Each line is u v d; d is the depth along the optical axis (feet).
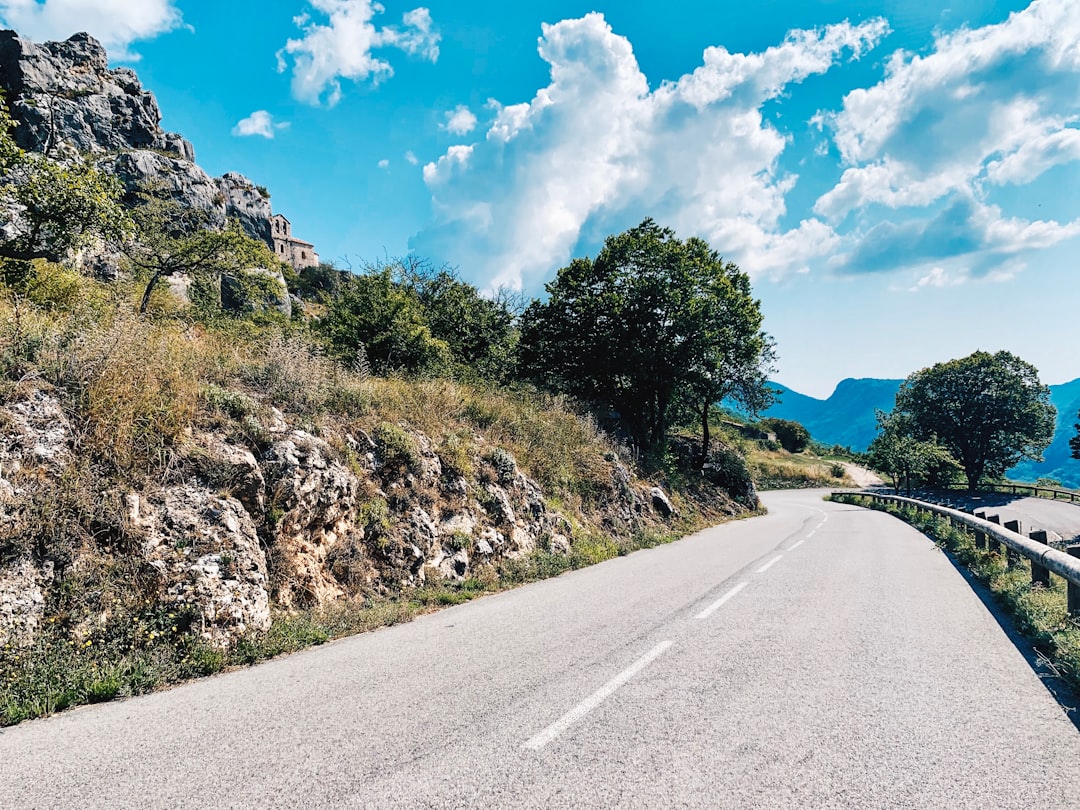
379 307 65.98
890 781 9.43
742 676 14.93
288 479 25.66
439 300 89.45
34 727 13.17
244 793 9.55
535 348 104.17
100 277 48.93
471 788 9.46
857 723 11.85
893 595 25.76
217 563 20.58
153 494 20.95
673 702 13.17
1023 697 13.33
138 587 18.53
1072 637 16.20
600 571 36.91
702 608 23.43
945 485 212.43
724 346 96.99
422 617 25.00
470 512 37.14
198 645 18.16
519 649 18.33
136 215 54.03
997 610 22.70
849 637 18.70
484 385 65.67
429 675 15.92
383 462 34.06
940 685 14.14
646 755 10.52
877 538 53.16
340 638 21.72
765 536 57.16
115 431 21.27
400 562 29.81
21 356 21.89
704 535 63.41
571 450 58.65
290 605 23.44
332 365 39.60
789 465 254.47
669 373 96.48
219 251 57.36
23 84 205.98
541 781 9.63
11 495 17.44
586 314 98.22
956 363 223.30
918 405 226.99
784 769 9.87
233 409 27.27
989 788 9.18
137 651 17.08
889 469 158.40
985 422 213.05
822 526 69.46
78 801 9.46
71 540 17.98
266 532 24.21
